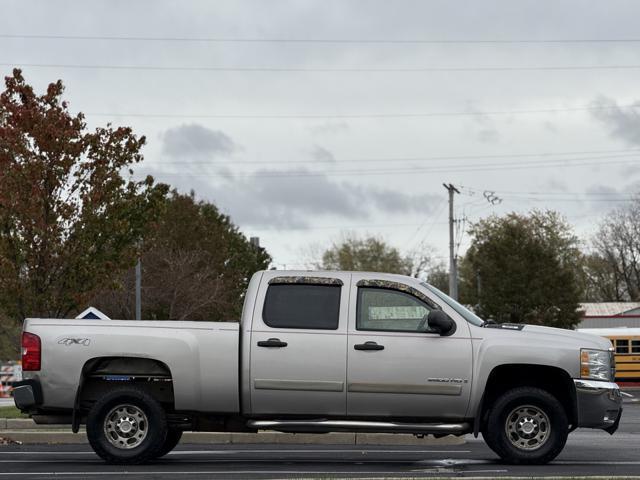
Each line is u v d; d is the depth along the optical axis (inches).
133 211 1023.0
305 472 463.2
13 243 972.6
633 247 3892.7
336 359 504.7
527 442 507.2
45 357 509.0
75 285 994.7
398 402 504.4
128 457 503.5
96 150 1004.6
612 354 521.0
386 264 4180.6
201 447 622.8
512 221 3668.8
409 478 432.1
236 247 2657.5
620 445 643.5
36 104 1002.7
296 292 514.3
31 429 720.3
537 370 517.3
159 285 1950.1
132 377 521.0
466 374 503.5
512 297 2556.6
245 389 506.9
